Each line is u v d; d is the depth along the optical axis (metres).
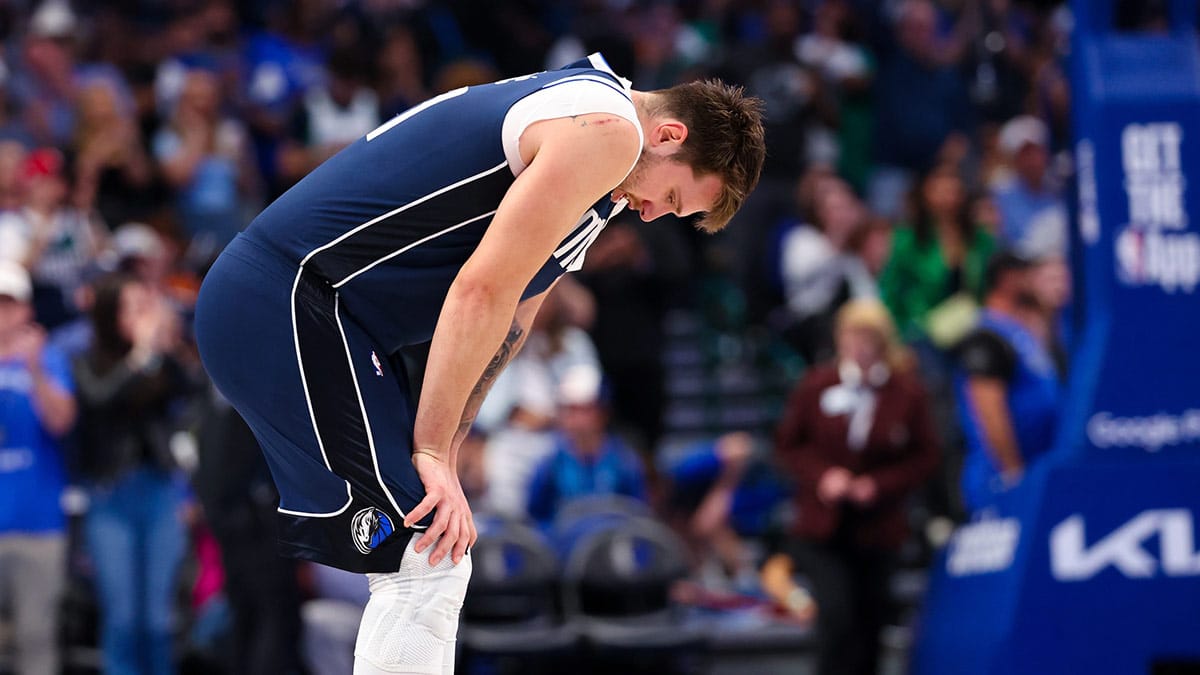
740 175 9.90
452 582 9.70
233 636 19.98
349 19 39.50
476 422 26.20
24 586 21.11
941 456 21.70
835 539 21.23
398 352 10.30
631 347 29.80
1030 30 36.03
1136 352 16.89
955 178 31.16
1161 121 16.88
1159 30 18.09
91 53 35.41
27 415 21.19
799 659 25.42
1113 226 16.92
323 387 9.62
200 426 19.86
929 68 37.88
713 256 34.44
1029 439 20.97
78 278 26.02
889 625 23.48
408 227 9.64
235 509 19.70
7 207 25.91
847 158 37.91
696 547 28.47
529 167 9.20
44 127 31.16
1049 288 25.45
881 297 30.27
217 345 9.75
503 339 9.39
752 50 35.31
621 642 22.02
